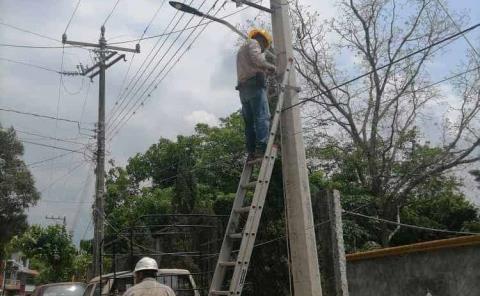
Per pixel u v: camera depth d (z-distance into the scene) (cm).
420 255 696
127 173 2748
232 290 602
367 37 1884
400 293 720
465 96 1681
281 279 1118
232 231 671
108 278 885
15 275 6550
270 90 774
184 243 1167
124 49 2339
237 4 778
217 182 2189
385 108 1827
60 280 3694
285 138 717
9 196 3453
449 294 647
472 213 1936
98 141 2248
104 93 2308
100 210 2161
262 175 651
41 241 3709
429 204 1962
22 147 3512
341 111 1870
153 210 2306
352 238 1498
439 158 1697
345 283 726
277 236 1132
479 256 615
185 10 793
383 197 1714
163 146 2675
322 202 789
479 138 1627
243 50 732
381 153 1788
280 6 776
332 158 1853
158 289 557
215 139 2391
